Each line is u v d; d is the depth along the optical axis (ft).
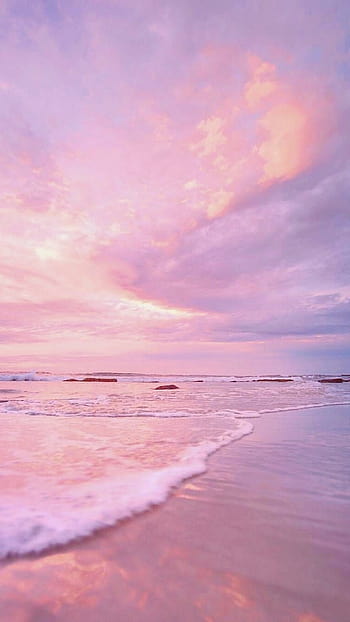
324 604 6.01
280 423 28.22
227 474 14.38
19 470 14.40
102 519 9.60
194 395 56.39
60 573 6.91
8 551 7.69
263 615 5.70
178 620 5.57
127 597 6.17
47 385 89.61
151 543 8.31
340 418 31.17
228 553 7.88
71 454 17.37
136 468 14.92
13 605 5.87
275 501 11.37
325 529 9.26
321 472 14.76
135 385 91.04
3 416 30.71
